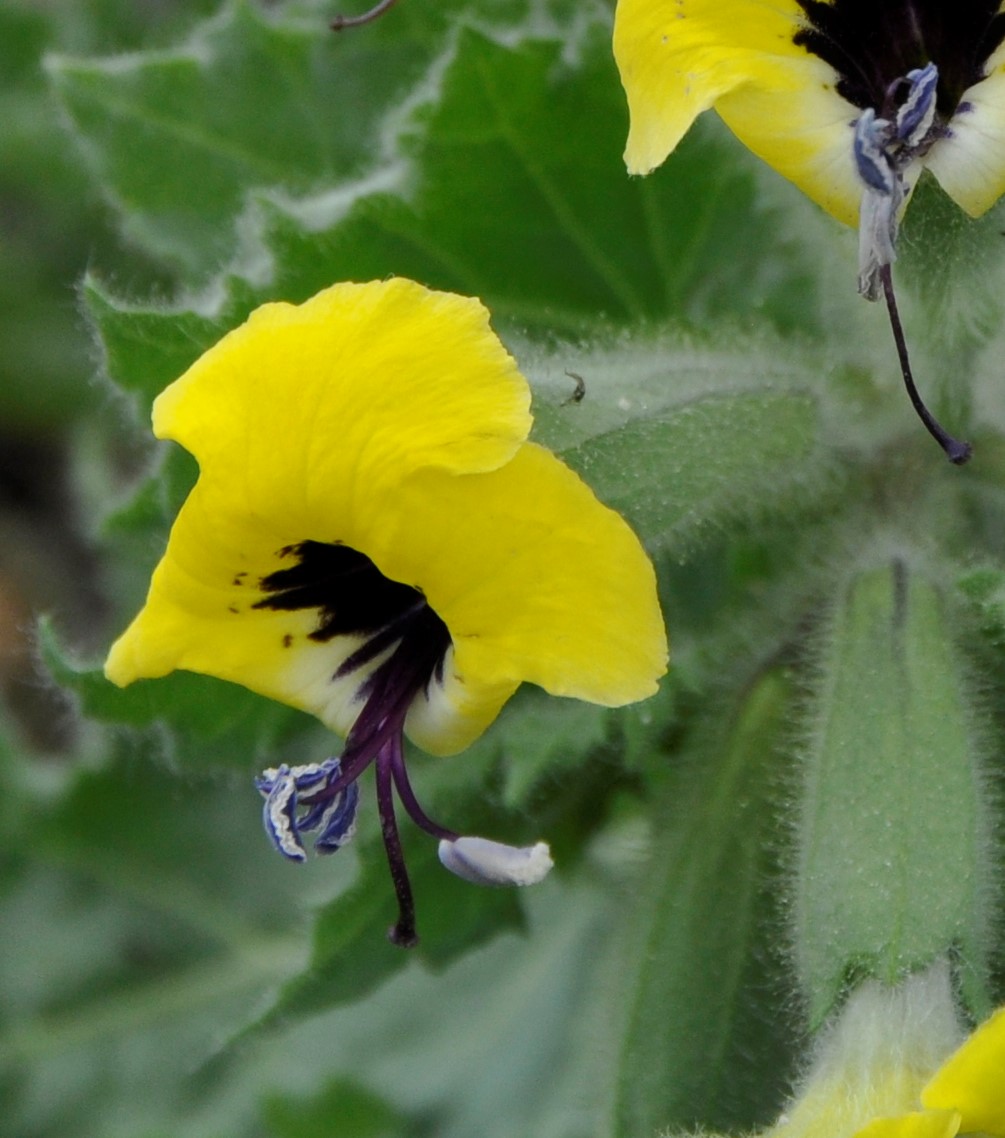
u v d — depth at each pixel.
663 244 0.23
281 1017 0.21
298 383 0.17
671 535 0.19
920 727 0.19
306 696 0.18
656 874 0.20
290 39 0.24
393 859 0.18
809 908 0.18
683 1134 0.19
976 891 0.18
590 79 0.22
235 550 0.17
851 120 0.18
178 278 0.28
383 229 0.22
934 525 0.21
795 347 0.21
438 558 0.17
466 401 0.17
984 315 0.20
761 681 0.21
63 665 0.21
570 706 0.21
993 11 0.18
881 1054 0.18
